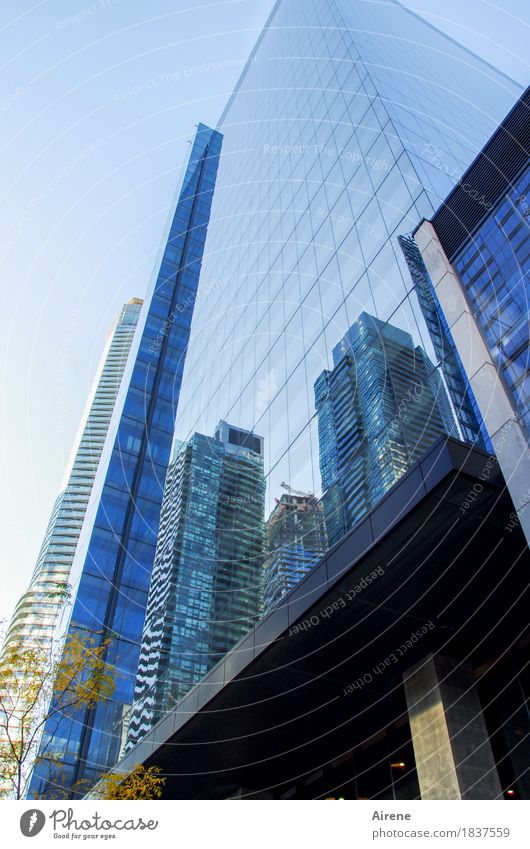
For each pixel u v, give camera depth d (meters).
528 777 17.05
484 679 19.62
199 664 30.72
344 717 22.14
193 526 38.88
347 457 22.44
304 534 23.95
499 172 19.59
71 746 47.28
